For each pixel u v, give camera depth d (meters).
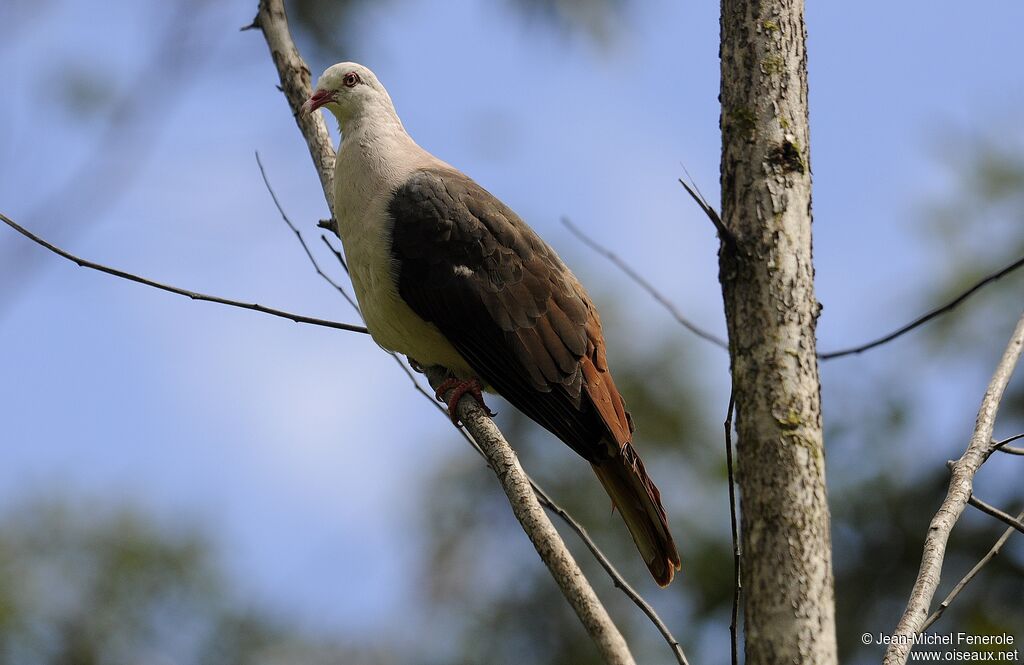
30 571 12.75
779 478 5.84
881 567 12.97
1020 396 13.20
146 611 12.98
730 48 6.54
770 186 6.25
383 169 9.93
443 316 9.51
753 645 5.67
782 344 6.04
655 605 13.04
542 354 9.35
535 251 9.80
